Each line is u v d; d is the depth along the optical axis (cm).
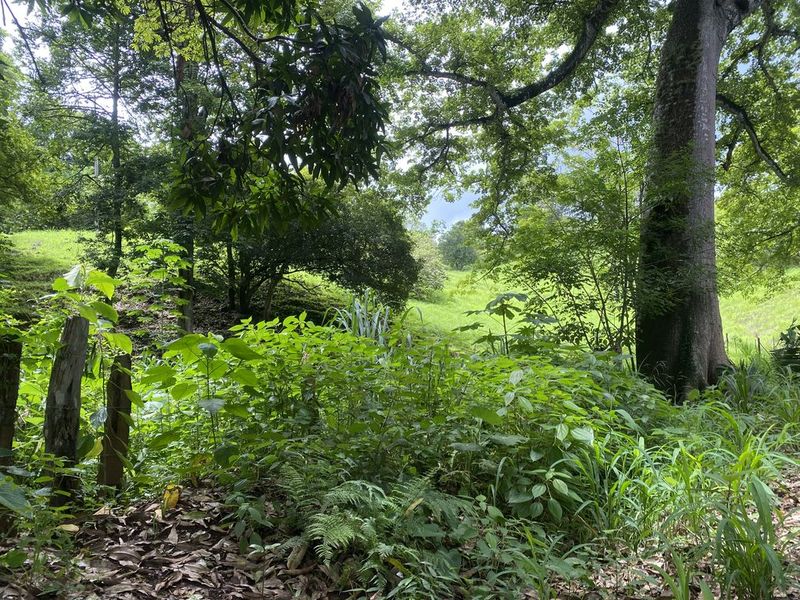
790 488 354
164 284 523
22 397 326
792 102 1307
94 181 1436
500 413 295
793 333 874
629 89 1434
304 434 300
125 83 1357
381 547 220
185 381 327
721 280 759
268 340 352
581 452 308
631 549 268
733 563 231
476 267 953
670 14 1247
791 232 1390
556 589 241
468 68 1413
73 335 257
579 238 670
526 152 1471
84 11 400
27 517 206
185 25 743
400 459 298
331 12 1200
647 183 712
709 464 337
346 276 1511
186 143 341
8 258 1725
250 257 1451
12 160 1602
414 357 366
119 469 281
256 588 222
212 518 268
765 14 1258
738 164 1494
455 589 232
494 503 274
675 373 697
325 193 371
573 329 664
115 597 205
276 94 310
